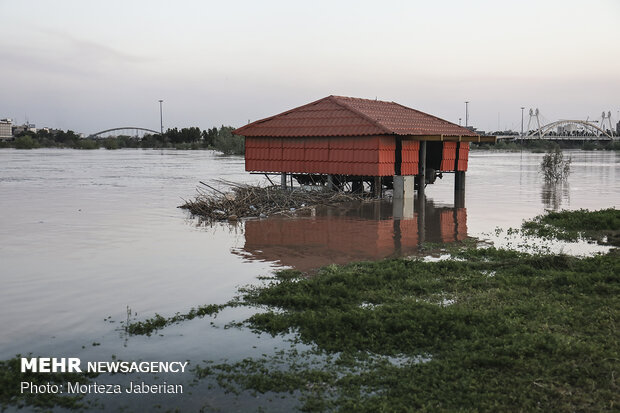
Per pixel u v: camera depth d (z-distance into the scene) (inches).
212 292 490.0
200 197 1154.0
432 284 490.9
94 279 534.0
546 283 487.8
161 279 535.2
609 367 307.7
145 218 973.2
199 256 645.3
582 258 607.5
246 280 532.4
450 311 402.6
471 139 1342.3
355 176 1381.6
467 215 1026.7
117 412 280.7
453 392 291.0
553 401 277.6
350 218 981.2
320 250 685.9
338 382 305.9
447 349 346.6
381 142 1220.5
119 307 446.6
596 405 272.2
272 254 660.1
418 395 288.5
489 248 655.1
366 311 412.2
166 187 1625.2
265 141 1413.6
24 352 356.2
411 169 1321.4
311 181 1465.3
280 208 1077.8
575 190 1546.5
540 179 1974.7
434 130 1398.9
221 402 288.0
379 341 362.6
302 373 318.7
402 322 383.6
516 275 525.7
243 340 373.1
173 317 420.5
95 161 3329.2
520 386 292.5
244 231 832.9
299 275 550.6
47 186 1637.6
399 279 512.4
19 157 3882.9
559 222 870.4
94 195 1378.0
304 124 1354.6
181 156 4399.6
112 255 647.1
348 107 1320.1
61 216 991.0
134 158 3885.3
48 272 560.4
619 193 1454.2
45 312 433.7
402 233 820.0
